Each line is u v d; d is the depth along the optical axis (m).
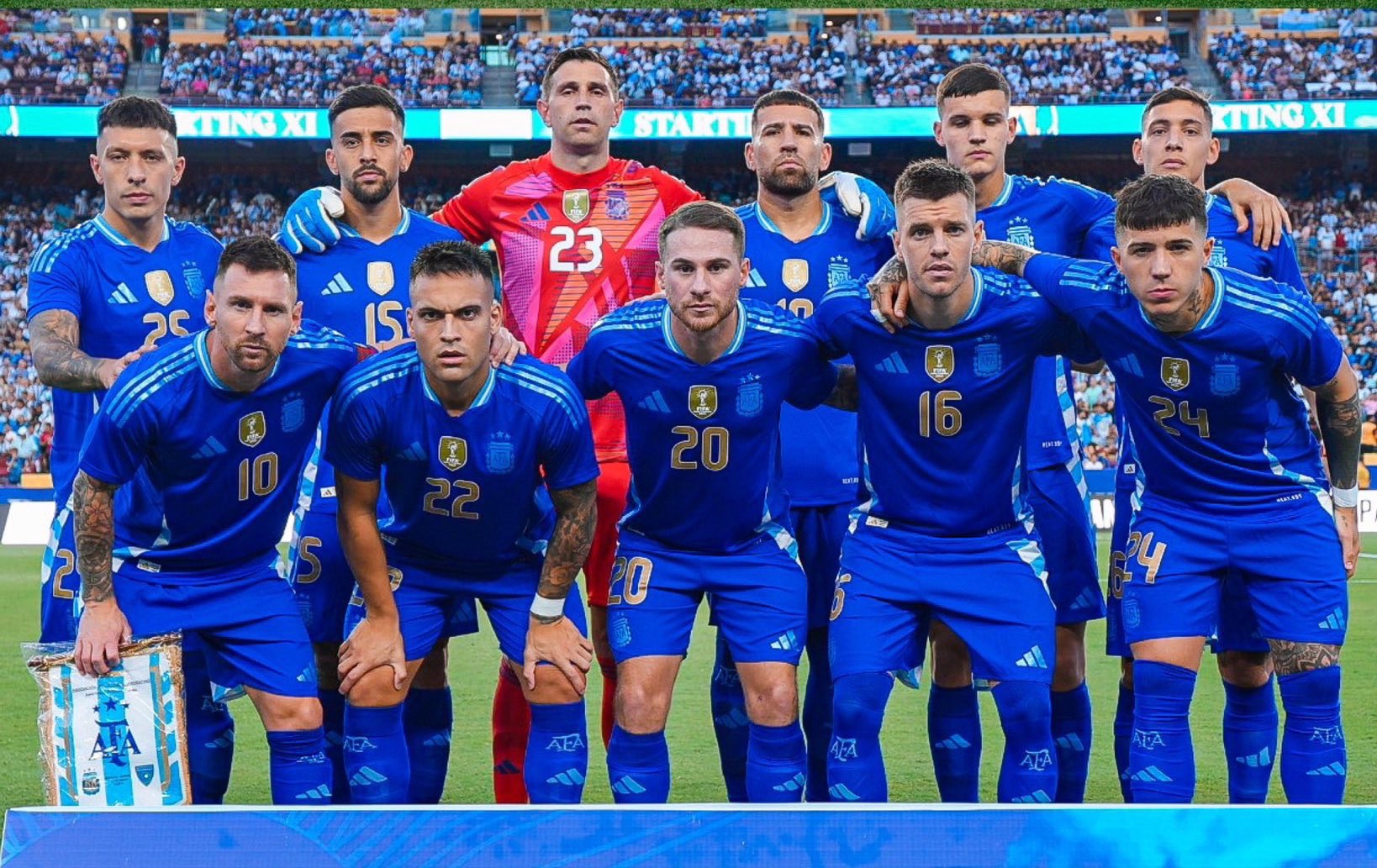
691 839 3.30
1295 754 4.16
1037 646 4.11
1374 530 16.81
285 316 3.79
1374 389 22.48
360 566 4.15
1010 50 26.34
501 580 4.33
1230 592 4.48
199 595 4.16
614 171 5.36
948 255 3.85
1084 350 4.35
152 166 4.61
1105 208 5.17
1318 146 26.16
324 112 23.83
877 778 4.07
